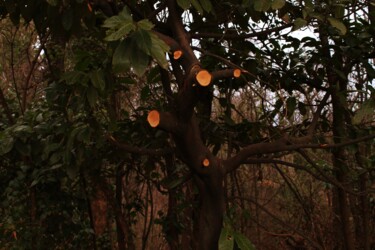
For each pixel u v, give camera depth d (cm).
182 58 213
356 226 546
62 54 346
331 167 405
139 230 577
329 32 313
